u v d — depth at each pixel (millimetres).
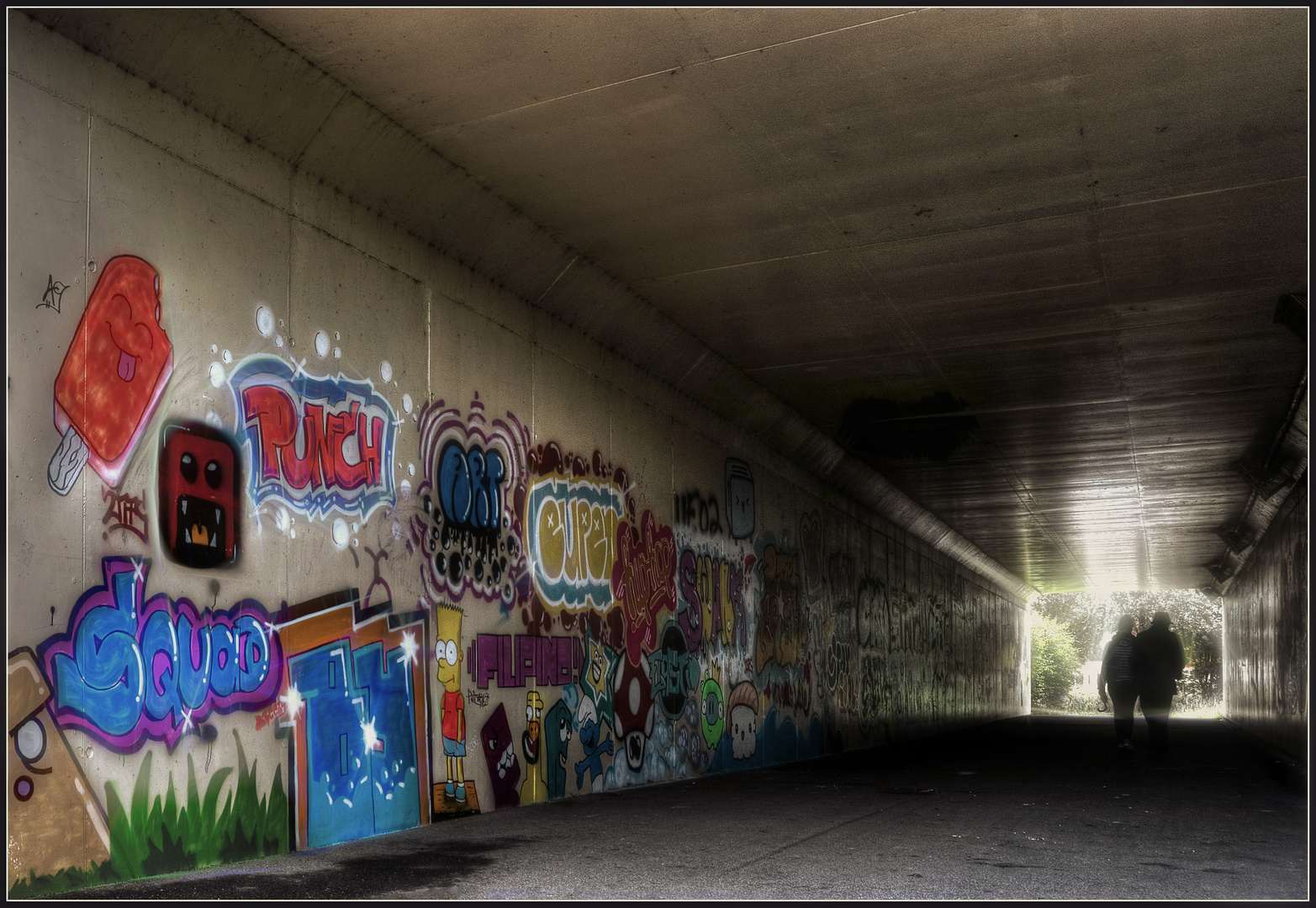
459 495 8180
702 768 11984
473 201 8117
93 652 5105
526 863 5922
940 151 7621
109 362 5336
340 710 6734
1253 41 6207
